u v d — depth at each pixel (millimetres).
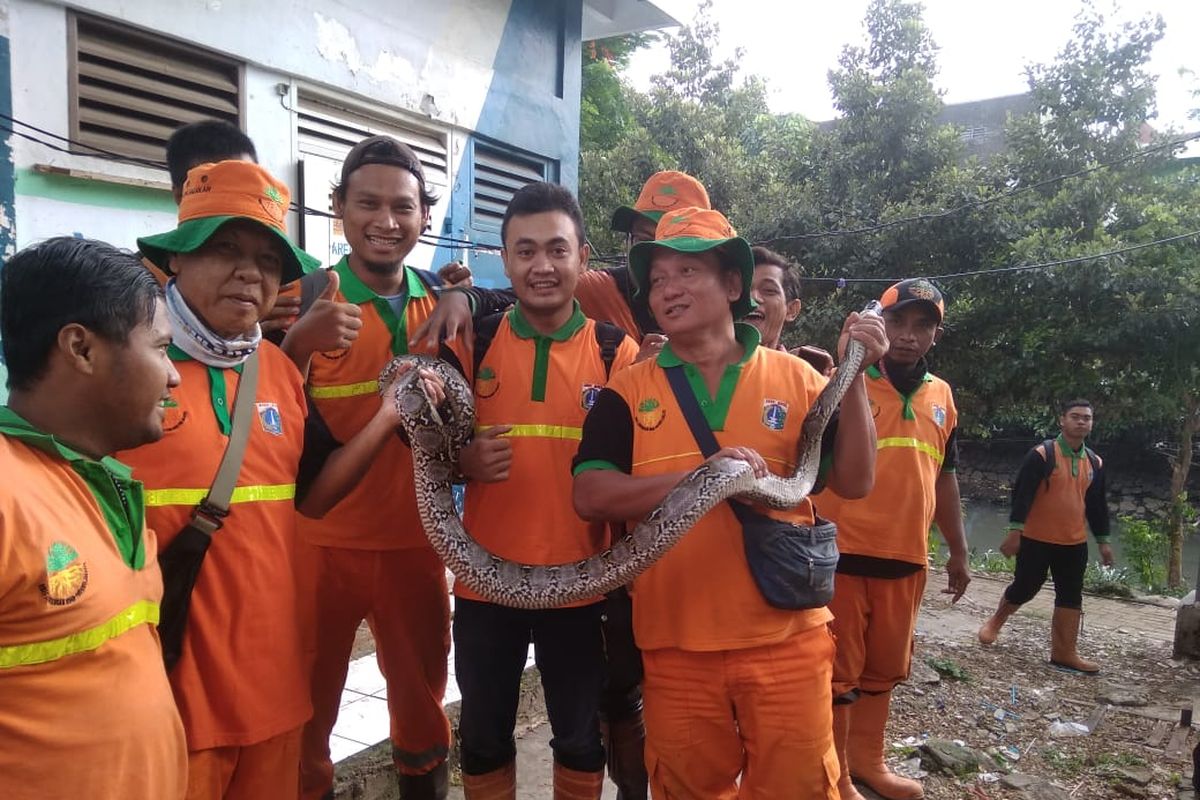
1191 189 14164
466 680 2971
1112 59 14172
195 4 5281
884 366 4129
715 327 2625
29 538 1515
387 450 3250
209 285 2193
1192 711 5816
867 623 4086
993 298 13812
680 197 3863
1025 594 7230
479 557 2654
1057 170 14258
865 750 4332
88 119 4863
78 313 1628
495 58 7879
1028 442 20406
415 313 3430
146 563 1848
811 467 2521
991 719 5574
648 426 2572
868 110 15734
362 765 3766
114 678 1668
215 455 2164
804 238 14234
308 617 2816
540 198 2941
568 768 2992
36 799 1548
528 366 2990
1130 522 13812
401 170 3291
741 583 2447
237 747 2146
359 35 6457
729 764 2551
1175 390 12930
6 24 4449
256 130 5777
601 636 3043
